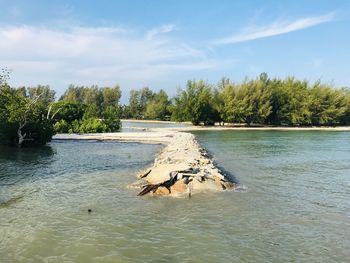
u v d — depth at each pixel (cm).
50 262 972
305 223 1304
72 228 1224
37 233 1172
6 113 3644
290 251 1063
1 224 1251
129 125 8756
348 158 3088
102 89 14125
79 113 6028
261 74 9650
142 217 1349
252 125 9275
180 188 1727
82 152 3306
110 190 1759
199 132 6762
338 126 9519
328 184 1977
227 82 9388
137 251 1050
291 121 9081
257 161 2877
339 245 1109
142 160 2798
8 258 991
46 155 3066
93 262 977
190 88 8944
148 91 13612
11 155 3053
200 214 1392
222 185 1814
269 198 1650
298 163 2775
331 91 9250
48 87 13388
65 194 1677
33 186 1834
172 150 2822
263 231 1218
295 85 9419
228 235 1179
